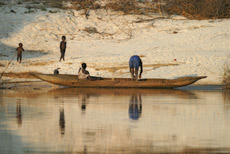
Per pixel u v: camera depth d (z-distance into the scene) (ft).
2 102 133.80
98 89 190.90
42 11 423.23
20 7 427.74
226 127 89.20
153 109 117.39
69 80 197.67
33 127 88.33
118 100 140.36
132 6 447.01
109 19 416.67
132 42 343.87
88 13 428.15
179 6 443.73
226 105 127.13
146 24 396.37
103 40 358.02
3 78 235.40
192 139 77.51
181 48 300.40
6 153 67.26
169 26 384.88
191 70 233.35
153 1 457.27
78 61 273.95
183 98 148.56
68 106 123.54
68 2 452.35
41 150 69.21
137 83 193.26
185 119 99.71
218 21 396.37
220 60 254.06
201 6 431.43
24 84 215.31
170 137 79.05
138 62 194.49
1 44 339.77
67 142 74.90
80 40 360.07
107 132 83.46
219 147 71.26
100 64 260.62
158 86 191.72
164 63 252.62
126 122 95.20
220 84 203.51
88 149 70.03
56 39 362.94
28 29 378.32
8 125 90.48
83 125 91.04
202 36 336.70
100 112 111.24
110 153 67.36
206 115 106.11
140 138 78.23
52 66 266.36
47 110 114.73
